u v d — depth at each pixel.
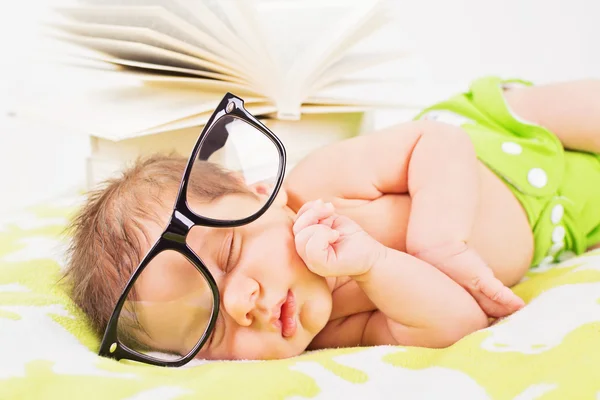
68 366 0.69
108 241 0.86
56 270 0.97
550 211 1.09
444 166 0.98
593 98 1.16
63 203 1.36
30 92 1.79
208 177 0.88
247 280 0.82
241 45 1.12
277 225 0.88
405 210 1.03
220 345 0.83
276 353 0.83
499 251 1.06
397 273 0.85
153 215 0.85
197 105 1.08
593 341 0.67
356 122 1.43
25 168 1.82
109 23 1.17
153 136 1.20
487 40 1.93
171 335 0.83
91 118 1.09
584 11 1.86
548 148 1.13
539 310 0.80
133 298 0.81
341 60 1.29
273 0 1.30
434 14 1.90
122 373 0.70
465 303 0.87
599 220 1.18
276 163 0.89
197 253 0.82
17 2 1.77
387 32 1.87
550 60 1.91
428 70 1.91
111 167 1.29
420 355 0.76
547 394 0.60
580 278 0.85
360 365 0.73
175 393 0.64
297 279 0.85
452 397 0.64
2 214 1.29
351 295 0.96
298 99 1.18
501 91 1.22
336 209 1.05
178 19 1.04
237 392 0.64
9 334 0.75
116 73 1.13
